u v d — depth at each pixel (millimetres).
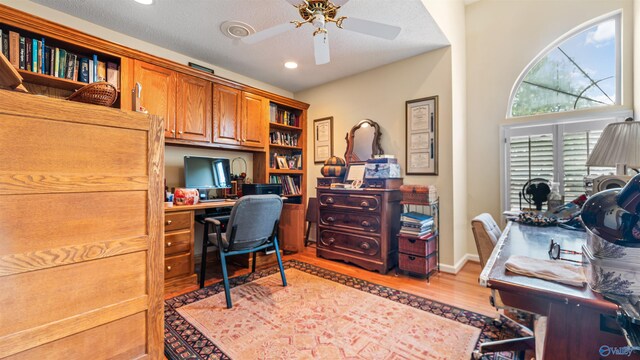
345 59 3160
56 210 990
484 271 909
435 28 2504
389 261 2867
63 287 1003
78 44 2141
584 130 2676
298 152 4188
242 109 3283
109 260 1107
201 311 2021
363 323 1850
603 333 703
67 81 2107
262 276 2744
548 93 2906
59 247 995
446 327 1793
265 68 3418
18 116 917
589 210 740
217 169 3168
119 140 1140
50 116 978
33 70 1965
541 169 2896
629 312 640
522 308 983
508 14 3086
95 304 1074
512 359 1468
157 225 1245
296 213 3613
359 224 3000
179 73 2727
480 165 3232
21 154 923
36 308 950
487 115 3197
